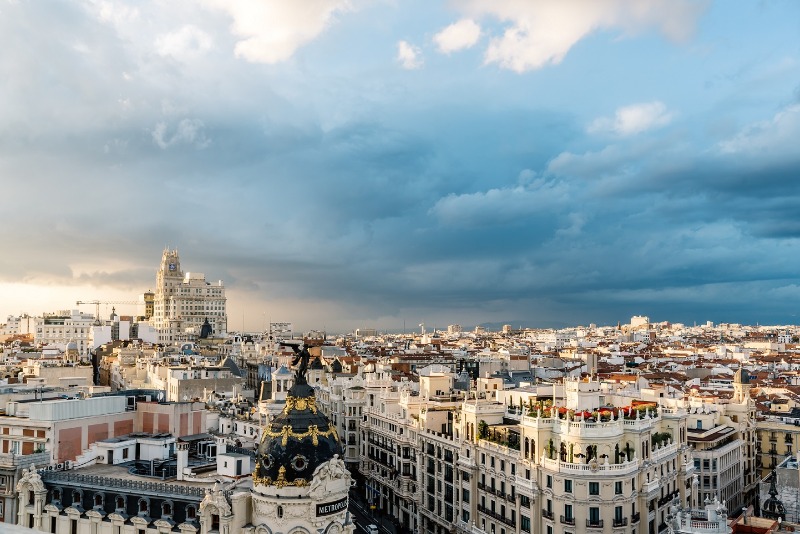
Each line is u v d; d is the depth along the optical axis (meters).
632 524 126.31
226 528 94.75
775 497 103.81
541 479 130.25
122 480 109.44
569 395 145.88
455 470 158.12
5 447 129.75
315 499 93.12
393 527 183.62
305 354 102.62
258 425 172.62
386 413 199.50
